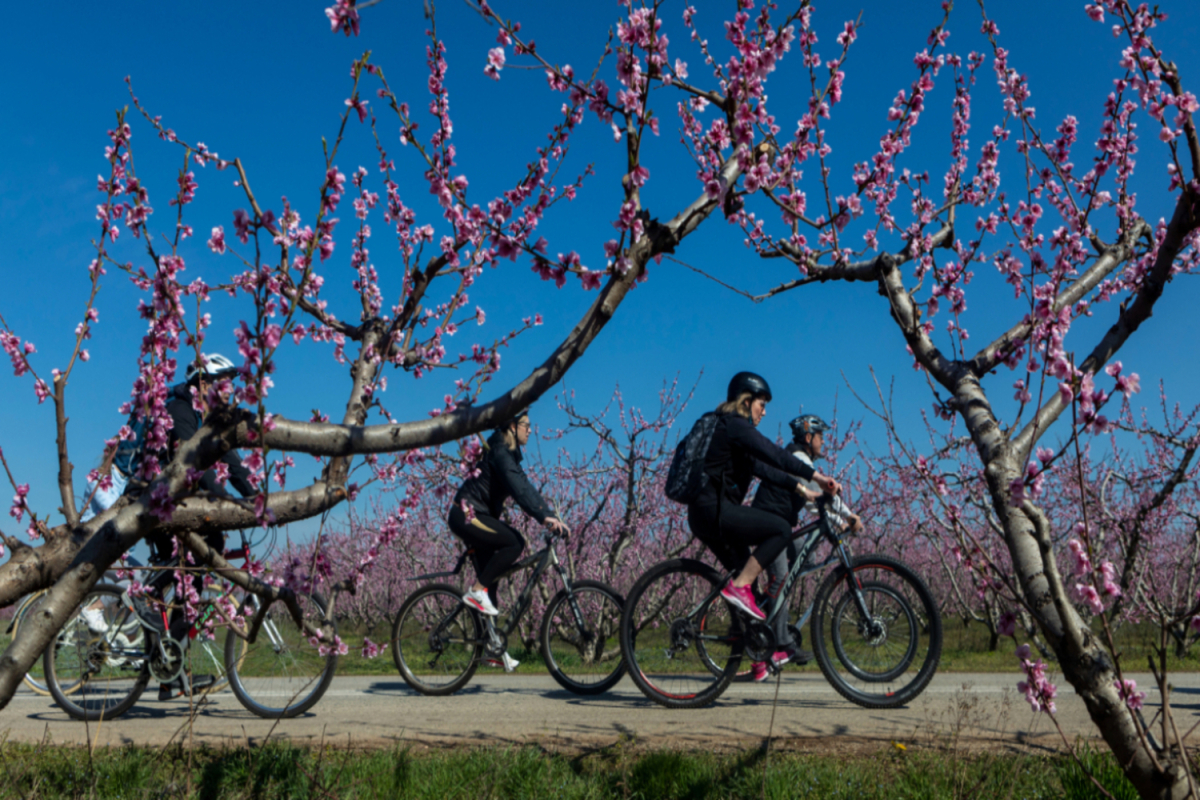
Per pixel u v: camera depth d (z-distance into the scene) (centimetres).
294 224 258
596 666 627
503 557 625
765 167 277
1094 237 341
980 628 1298
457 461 437
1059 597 191
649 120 256
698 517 536
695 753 398
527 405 250
